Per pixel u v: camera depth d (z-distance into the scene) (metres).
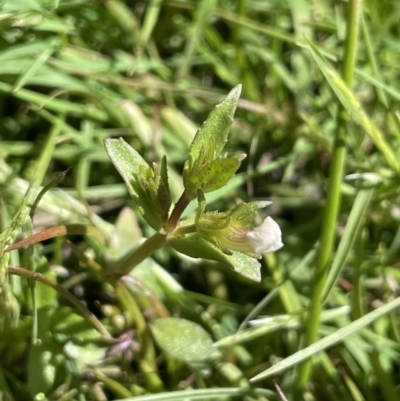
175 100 0.14
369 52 0.12
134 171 0.09
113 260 0.10
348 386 0.11
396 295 0.12
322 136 0.13
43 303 0.10
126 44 0.14
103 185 0.12
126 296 0.10
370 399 0.10
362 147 0.13
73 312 0.10
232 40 0.14
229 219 0.08
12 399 0.09
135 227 0.10
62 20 0.11
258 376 0.09
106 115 0.13
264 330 0.10
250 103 0.13
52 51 0.12
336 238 0.12
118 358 0.10
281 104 0.14
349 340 0.10
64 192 0.11
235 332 0.11
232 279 0.12
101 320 0.11
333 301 0.11
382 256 0.11
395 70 0.14
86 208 0.11
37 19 0.11
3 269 0.09
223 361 0.10
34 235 0.09
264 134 0.13
